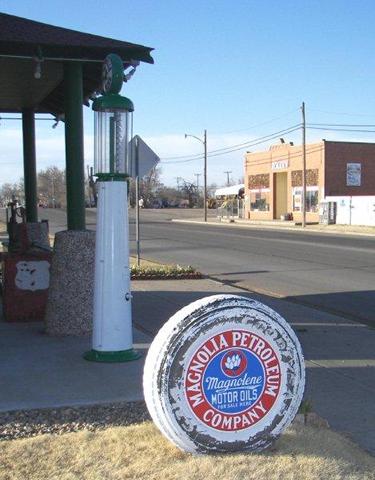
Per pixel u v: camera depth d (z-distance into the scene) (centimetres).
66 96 741
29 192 1142
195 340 377
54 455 397
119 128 598
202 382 381
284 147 5150
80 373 574
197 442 382
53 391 523
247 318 389
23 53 685
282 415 401
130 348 621
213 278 1478
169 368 373
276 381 399
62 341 702
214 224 4741
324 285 1351
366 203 4075
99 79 872
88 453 400
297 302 1134
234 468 375
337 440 437
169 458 391
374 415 520
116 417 470
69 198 746
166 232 3569
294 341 405
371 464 407
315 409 532
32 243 909
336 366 671
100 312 613
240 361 389
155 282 1381
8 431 441
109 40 732
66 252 725
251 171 5706
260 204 5578
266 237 3072
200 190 12688
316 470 382
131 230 3772
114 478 365
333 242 2686
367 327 894
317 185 4750
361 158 4781
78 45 695
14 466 380
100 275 610
